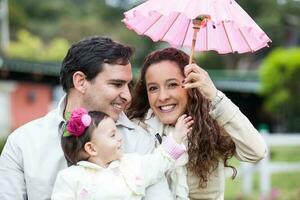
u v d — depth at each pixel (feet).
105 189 9.66
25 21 138.72
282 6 122.72
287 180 35.04
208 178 10.89
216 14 9.25
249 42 10.22
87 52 9.82
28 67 57.31
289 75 64.69
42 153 10.08
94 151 9.78
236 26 10.32
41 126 10.30
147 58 10.96
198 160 10.64
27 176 10.00
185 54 10.87
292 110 68.18
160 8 9.25
